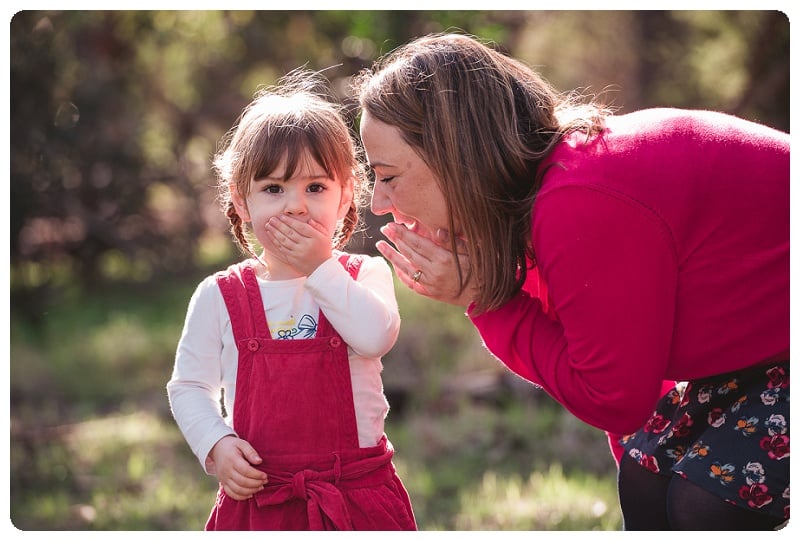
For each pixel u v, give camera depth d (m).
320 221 2.48
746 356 2.27
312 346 2.44
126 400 6.97
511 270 2.33
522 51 11.45
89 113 9.70
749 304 2.23
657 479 2.50
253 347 2.45
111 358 7.78
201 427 2.43
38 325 9.01
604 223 2.13
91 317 9.22
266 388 2.43
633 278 2.15
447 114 2.27
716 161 2.22
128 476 5.37
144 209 10.28
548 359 2.34
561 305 2.22
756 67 10.20
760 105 10.15
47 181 9.53
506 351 2.43
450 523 4.53
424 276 2.43
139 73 10.48
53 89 9.42
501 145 2.28
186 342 2.52
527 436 5.71
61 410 6.77
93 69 9.82
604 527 4.22
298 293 2.51
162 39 10.51
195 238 10.58
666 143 2.23
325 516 2.41
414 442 5.77
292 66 10.58
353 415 2.46
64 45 9.51
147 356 7.86
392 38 8.00
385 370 6.75
